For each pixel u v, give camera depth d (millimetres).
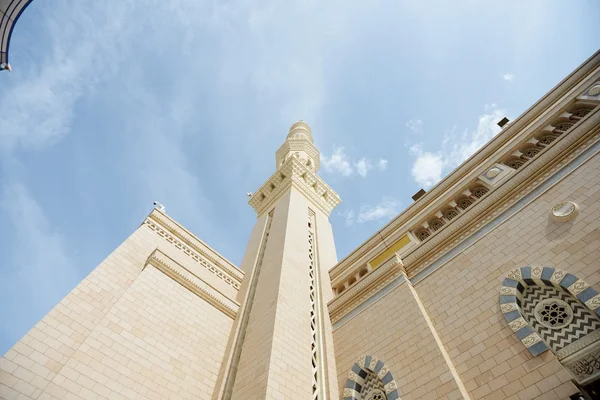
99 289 11961
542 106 15359
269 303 13641
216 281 16484
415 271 13547
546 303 9172
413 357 10508
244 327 14195
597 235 8953
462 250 12367
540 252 9914
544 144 14039
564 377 7516
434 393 9164
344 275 17688
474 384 8844
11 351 8922
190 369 11758
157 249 13938
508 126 16125
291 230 18797
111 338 10531
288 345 11867
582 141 11219
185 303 13438
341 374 12312
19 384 8445
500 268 10625
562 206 10227
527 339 8578
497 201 12438
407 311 12023
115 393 9562
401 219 17625
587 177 10320
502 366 8633
